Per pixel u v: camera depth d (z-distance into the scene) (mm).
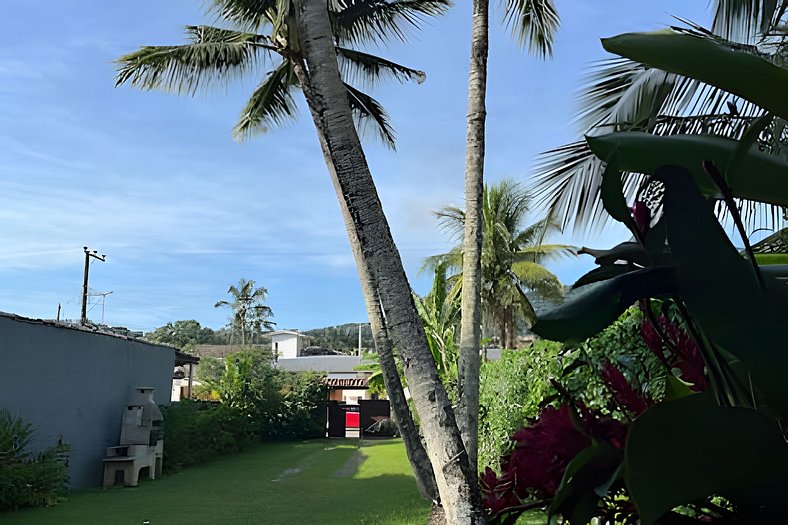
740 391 551
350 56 12156
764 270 646
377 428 26562
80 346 12688
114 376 14219
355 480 13344
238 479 13891
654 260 583
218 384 22875
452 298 14688
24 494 9945
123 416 13461
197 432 17484
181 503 10609
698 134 712
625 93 5387
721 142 693
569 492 557
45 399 11445
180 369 27344
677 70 637
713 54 622
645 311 720
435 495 4949
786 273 641
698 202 552
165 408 16016
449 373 12555
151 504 10516
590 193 5805
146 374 16250
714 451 506
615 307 556
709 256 542
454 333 14352
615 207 607
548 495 636
